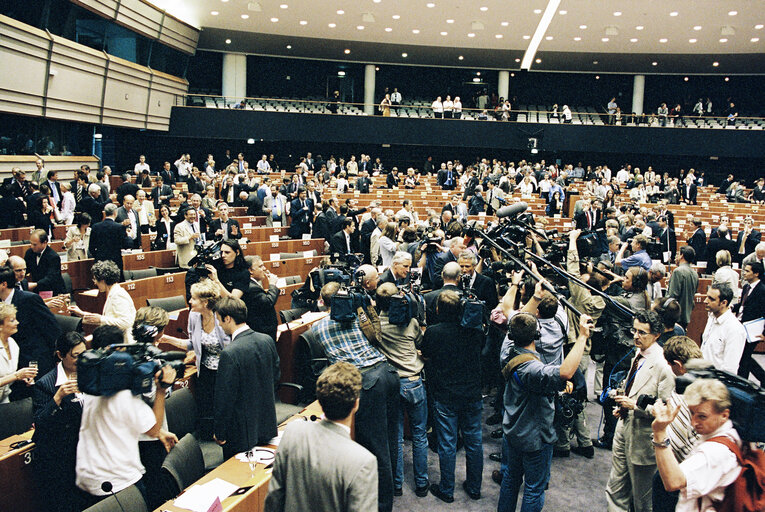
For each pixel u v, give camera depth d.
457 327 4.52
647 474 3.73
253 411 3.86
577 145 25.67
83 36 16.88
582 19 21.08
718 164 26.78
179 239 9.23
